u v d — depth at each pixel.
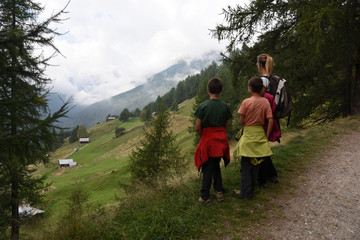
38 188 9.55
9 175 4.54
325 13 5.27
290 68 8.13
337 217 2.50
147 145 14.01
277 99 3.10
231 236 2.29
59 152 119.31
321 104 9.84
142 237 2.28
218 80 2.91
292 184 3.40
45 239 2.65
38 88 4.62
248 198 2.99
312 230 2.31
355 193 2.97
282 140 6.28
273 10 6.95
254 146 2.92
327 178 3.50
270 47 7.91
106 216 2.91
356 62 7.37
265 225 2.45
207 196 2.92
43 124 3.32
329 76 8.55
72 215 2.95
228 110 2.93
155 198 3.37
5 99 3.63
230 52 8.00
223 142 2.88
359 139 5.13
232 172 4.18
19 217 7.11
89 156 87.88
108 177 38.59
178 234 2.36
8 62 4.11
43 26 4.12
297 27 6.04
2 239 4.23
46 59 4.96
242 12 7.21
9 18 5.57
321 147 5.03
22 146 3.29
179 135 66.75
